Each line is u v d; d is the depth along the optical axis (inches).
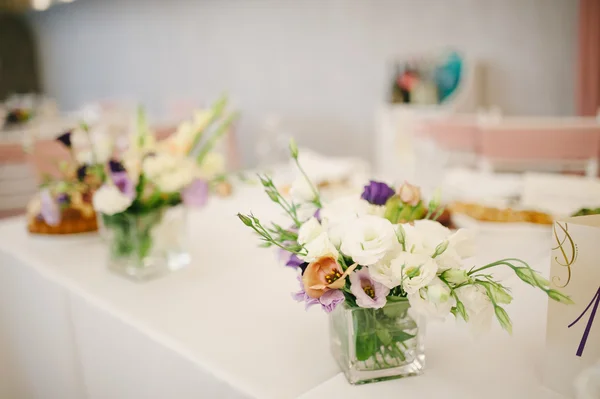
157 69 256.2
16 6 280.7
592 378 22.2
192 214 61.2
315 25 187.3
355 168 71.4
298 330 31.4
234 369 26.9
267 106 210.5
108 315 34.9
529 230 47.5
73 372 41.6
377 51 172.7
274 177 74.0
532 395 23.6
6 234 56.7
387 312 24.3
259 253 46.9
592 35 127.4
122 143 42.1
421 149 69.2
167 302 36.1
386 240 21.5
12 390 54.0
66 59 318.3
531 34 140.6
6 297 51.8
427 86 154.2
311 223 23.1
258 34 206.2
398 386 24.8
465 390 24.3
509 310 32.4
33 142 76.6
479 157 72.5
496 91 149.3
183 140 41.4
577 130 65.1
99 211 40.8
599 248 21.1
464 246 22.9
